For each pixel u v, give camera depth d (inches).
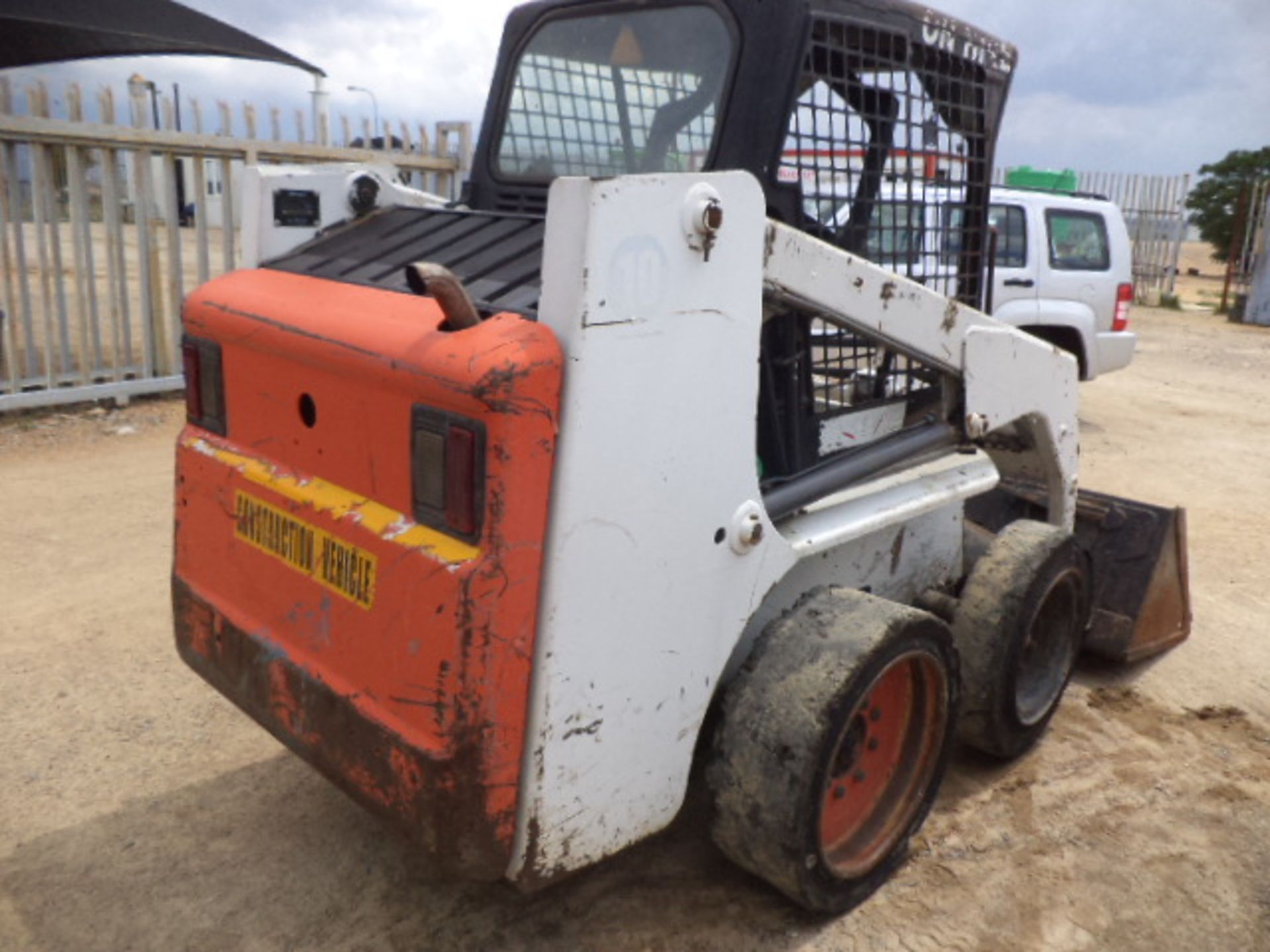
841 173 118.5
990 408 141.2
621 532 92.0
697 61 115.6
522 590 86.9
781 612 123.0
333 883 119.9
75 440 298.0
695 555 99.0
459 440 85.7
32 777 137.8
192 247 603.5
